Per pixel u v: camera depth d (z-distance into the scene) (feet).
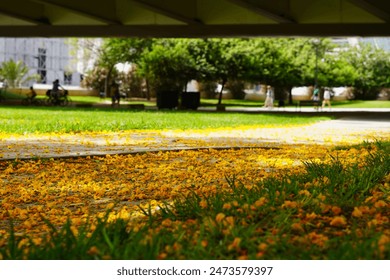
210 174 29.35
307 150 41.34
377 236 11.92
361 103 223.71
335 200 16.78
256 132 61.00
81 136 51.83
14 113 86.79
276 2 107.04
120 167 32.30
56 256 11.12
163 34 120.67
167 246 11.61
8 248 12.01
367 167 22.72
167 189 24.63
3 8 122.31
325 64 221.87
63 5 114.11
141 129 61.93
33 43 266.77
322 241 12.10
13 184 26.81
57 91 133.18
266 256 11.07
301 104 148.15
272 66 175.73
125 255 10.87
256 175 28.53
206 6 114.62
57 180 27.96
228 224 13.44
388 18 102.17
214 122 74.84
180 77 158.51
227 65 159.12
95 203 22.07
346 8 108.58
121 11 119.96
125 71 226.17
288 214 14.67
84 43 223.92
